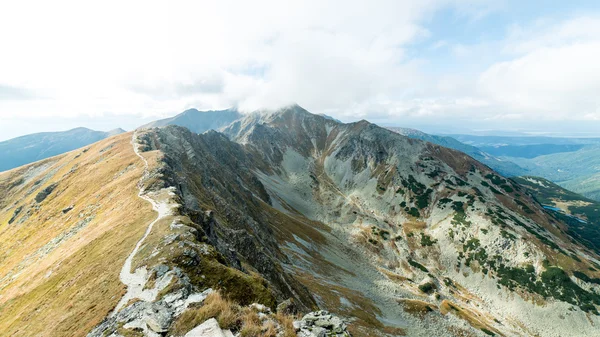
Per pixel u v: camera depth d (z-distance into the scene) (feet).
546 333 378.32
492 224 556.10
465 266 509.35
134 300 81.76
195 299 60.18
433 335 292.61
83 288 106.32
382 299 350.23
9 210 403.54
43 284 140.56
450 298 428.56
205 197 301.63
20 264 217.77
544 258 468.75
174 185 238.27
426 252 559.79
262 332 46.91
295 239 450.30
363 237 610.65
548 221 606.14
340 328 51.72
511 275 463.42
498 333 328.90
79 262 138.62
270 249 319.27
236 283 96.53
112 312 79.20
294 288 225.76
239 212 339.98
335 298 278.26
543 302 412.77
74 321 84.38
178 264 97.09
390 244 585.63
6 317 130.62
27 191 432.25
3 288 185.16
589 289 416.87
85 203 256.73
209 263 100.89
